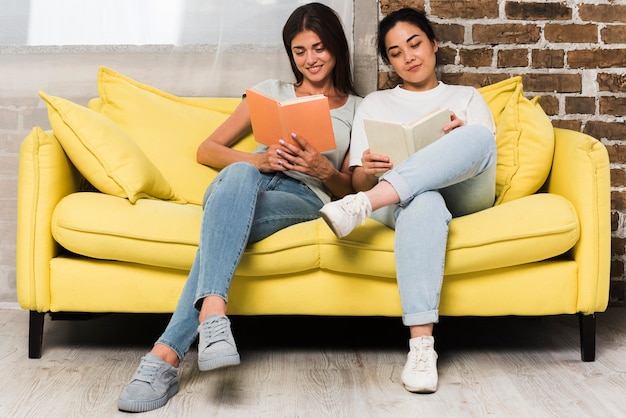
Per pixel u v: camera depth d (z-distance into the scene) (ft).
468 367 6.03
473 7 8.35
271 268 5.88
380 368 6.01
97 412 5.01
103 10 8.32
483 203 6.25
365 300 6.01
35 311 6.24
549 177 6.80
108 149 6.28
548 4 8.39
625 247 8.53
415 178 5.51
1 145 8.33
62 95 8.35
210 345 4.93
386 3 8.27
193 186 7.25
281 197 6.14
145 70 8.38
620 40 8.45
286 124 6.14
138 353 6.47
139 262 5.98
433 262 5.46
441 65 8.37
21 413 4.98
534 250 5.86
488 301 6.01
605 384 5.56
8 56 8.30
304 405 5.13
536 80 8.43
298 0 8.33
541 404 5.12
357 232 5.85
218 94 8.43
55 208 6.12
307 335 7.14
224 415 4.95
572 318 7.79
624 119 8.48
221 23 8.34
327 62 7.27
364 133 6.84
